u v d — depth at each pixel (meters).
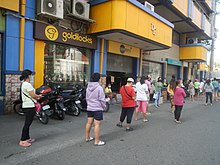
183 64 21.92
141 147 4.91
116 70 12.97
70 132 5.92
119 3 9.44
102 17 9.95
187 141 5.49
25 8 7.93
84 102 8.94
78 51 10.56
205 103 14.84
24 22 7.89
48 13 8.20
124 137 5.69
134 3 9.94
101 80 11.30
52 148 4.66
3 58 7.46
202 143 5.35
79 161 4.02
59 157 4.19
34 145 4.80
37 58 8.43
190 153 4.61
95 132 4.95
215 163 4.10
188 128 6.96
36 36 8.20
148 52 15.50
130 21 9.86
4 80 7.49
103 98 4.95
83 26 10.44
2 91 7.51
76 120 7.38
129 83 6.49
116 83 13.43
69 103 8.27
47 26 8.56
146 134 6.05
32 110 4.76
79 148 4.72
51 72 9.34
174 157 4.36
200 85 17.69
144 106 7.85
